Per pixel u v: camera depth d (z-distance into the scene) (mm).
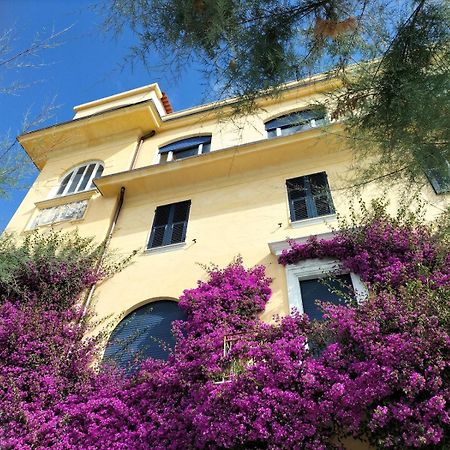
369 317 6422
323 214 10102
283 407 5949
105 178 12805
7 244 11156
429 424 5164
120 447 6789
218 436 6008
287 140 11586
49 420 7496
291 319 7336
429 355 5520
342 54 5199
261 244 9805
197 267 9906
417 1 4758
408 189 5398
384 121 4816
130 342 8898
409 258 7672
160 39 5152
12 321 9031
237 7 4992
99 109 18297
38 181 15078
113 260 10930
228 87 5215
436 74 4465
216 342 7406
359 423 5641
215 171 12141
